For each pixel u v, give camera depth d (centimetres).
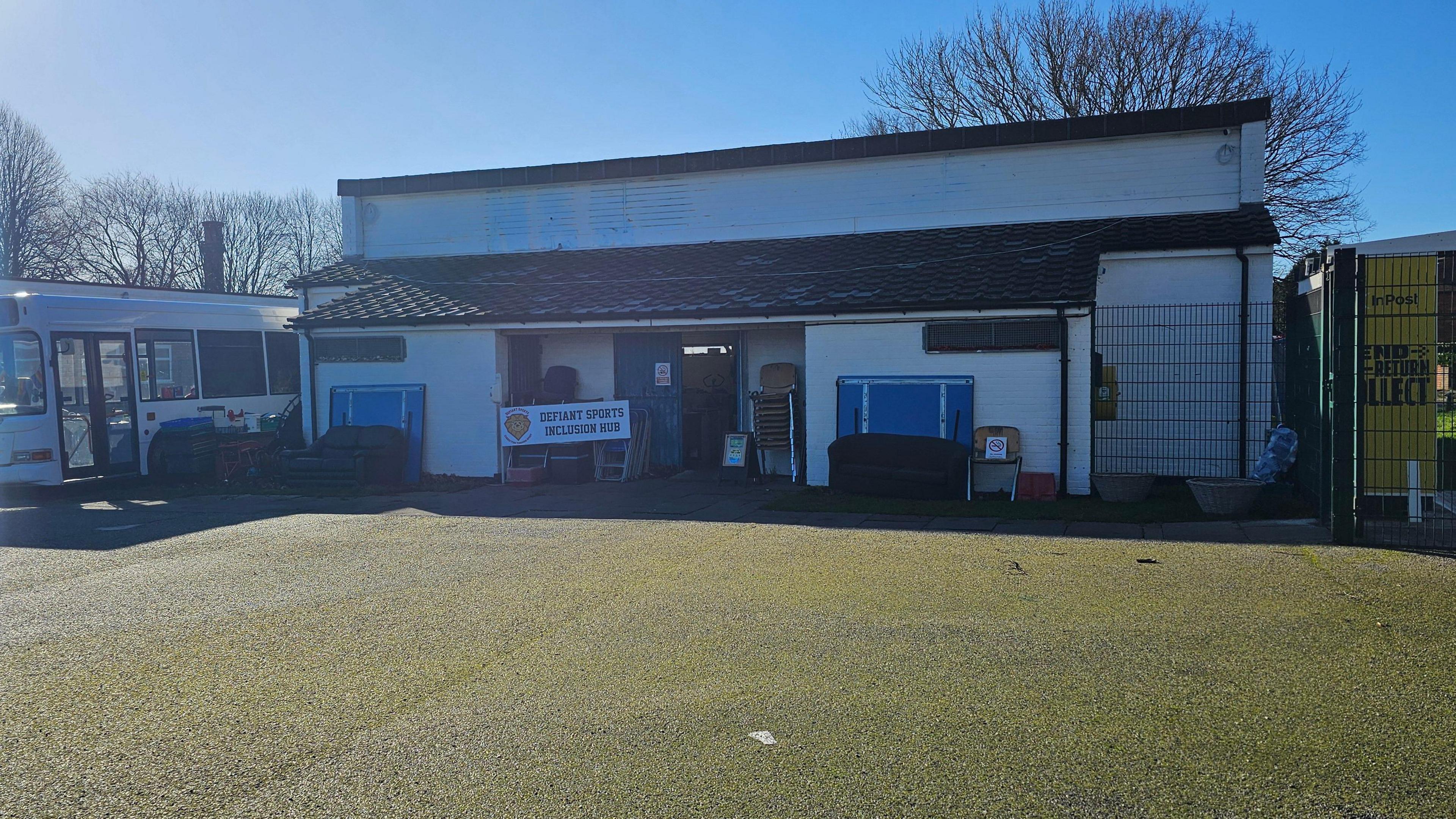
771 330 1611
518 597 750
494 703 519
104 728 495
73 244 4047
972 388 1322
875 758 439
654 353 1683
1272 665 548
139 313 1616
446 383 1611
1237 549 878
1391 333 948
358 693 540
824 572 816
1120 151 1584
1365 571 768
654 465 1684
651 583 790
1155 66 3023
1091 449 1283
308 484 1523
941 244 1576
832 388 1391
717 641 620
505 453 1580
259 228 4694
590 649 610
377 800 411
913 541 963
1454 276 928
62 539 1066
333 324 1631
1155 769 422
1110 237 1459
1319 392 1052
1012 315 1298
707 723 484
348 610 721
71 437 1505
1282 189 3011
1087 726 469
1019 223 1636
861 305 1352
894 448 1301
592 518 1162
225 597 771
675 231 1845
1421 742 443
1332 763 424
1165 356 1409
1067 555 868
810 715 492
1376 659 554
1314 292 1094
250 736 482
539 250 1930
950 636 619
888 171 1712
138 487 1595
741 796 406
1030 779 415
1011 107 3219
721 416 1667
